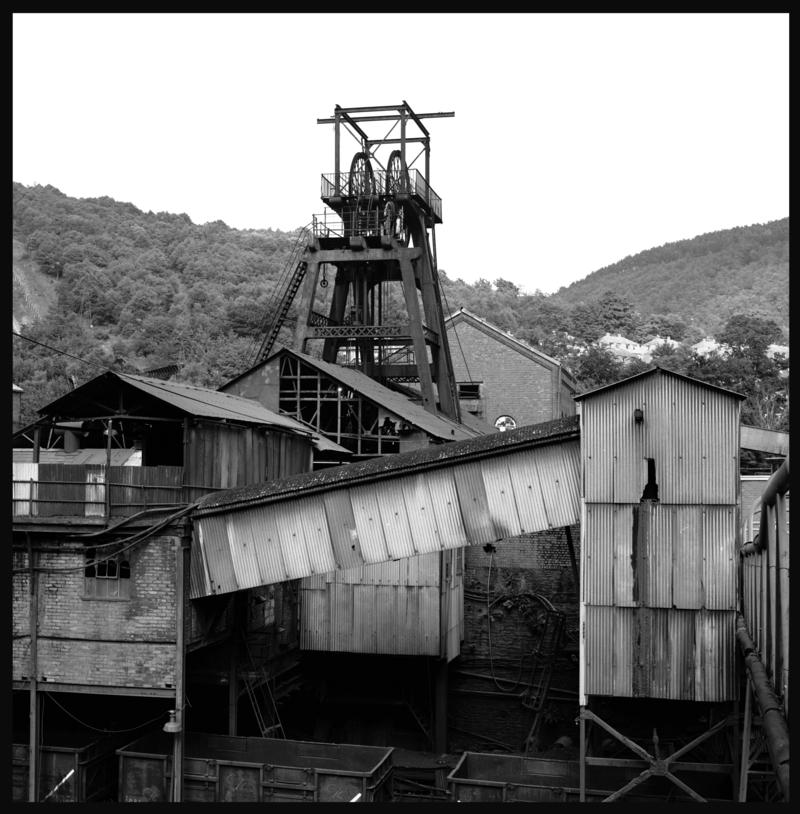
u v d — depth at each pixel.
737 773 18.53
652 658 19.02
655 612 19.08
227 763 20.95
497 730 33.25
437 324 40.56
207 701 27.09
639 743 23.53
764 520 13.68
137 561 20.91
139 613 20.78
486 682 33.69
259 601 26.19
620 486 19.42
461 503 20.47
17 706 24.47
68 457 28.48
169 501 21.03
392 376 41.47
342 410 33.69
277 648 27.81
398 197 38.59
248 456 24.44
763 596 14.57
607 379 72.75
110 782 22.62
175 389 23.39
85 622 20.94
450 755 29.81
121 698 24.58
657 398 19.42
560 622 32.44
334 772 20.52
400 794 24.73
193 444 21.27
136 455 27.92
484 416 51.31
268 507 21.14
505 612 33.94
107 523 20.72
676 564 19.08
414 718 31.78
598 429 19.66
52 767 21.31
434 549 20.45
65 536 21.03
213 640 22.50
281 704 30.08
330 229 39.03
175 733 20.66
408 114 39.28
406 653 29.25
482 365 51.75
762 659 15.08
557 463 20.12
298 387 32.56
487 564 34.97
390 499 20.83
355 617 29.64
